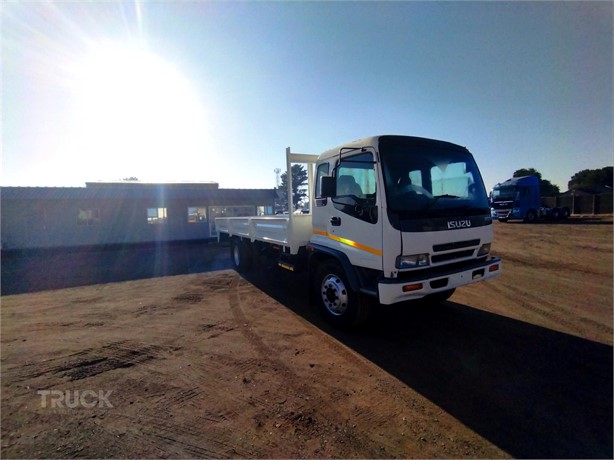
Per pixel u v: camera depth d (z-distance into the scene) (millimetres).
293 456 2355
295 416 2814
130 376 3594
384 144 4055
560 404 2889
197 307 6180
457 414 2789
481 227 4543
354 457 2336
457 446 2418
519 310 5410
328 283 4902
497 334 4441
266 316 5488
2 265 12188
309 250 5418
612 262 9367
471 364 3648
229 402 3049
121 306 6477
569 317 5043
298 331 4770
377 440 2502
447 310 5457
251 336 4637
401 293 3688
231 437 2572
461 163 4754
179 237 19625
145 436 2613
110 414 2914
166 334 4828
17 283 8984
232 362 3854
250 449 2438
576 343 4117
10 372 3744
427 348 4074
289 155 5945
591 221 24906
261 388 3271
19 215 16031
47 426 2766
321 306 5066
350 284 4301
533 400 2957
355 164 4375
